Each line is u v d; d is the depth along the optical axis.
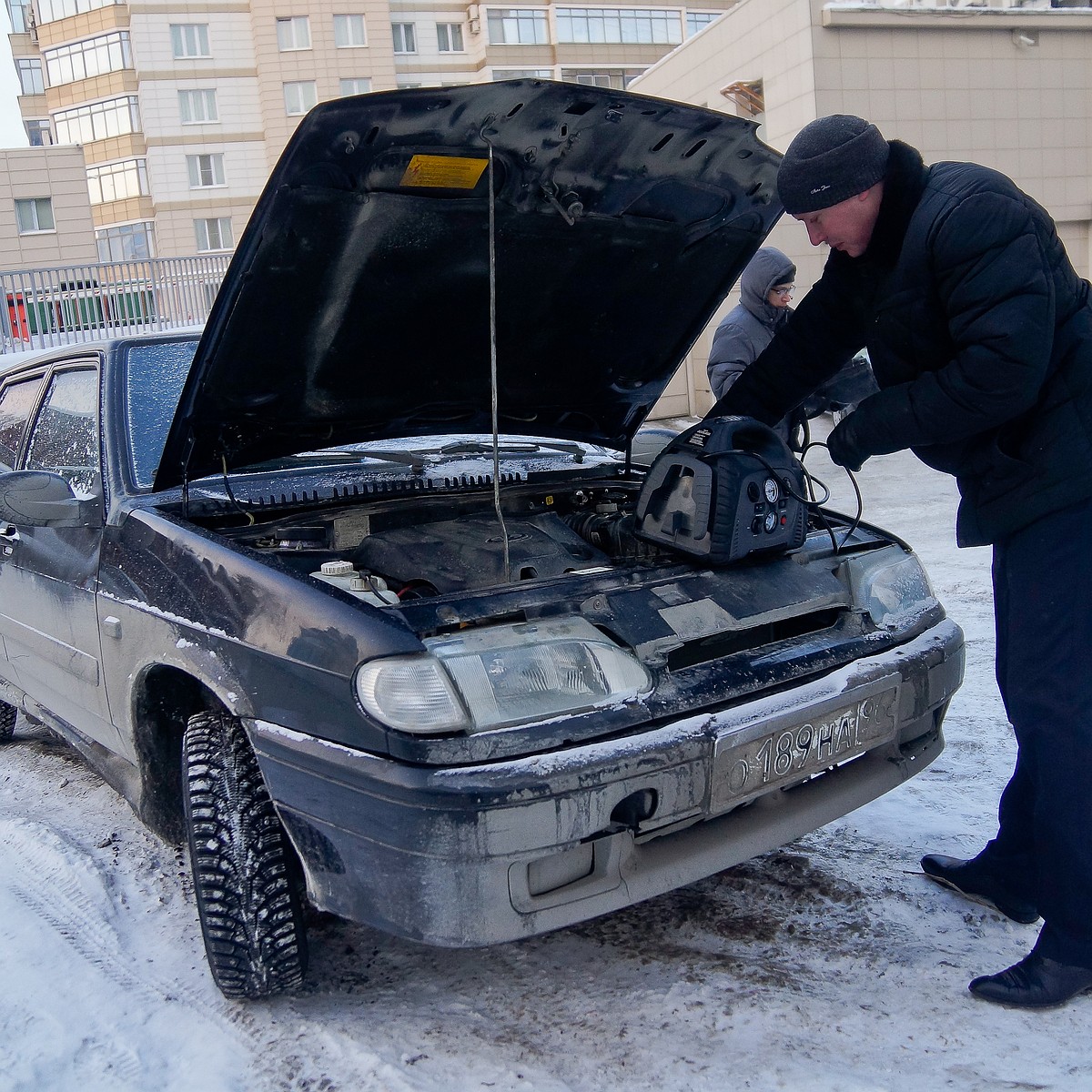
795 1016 2.10
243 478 2.96
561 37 38.09
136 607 2.43
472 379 2.96
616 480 3.29
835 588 2.46
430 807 1.77
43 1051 2.11
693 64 15.48
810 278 13.02
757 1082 1.90
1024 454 2.07
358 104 1.99
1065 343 2.02
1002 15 13.38
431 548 2.60
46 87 37.72
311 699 1.95
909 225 2.02
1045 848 2.11
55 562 2.89
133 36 35.81
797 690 2.12
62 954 2.49
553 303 2.82
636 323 3.01
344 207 2.24
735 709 2.03
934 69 13.34
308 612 2.01
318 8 35.78
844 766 2.35
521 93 2.13
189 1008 2.25
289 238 2.24
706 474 2.40
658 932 2.45
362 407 2.87
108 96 36.66
